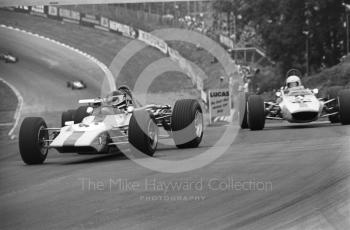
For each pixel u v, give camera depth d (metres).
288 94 58.69
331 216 21.41
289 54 155.12
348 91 56.94
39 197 27.36
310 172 30.14
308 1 142.12
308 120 56.19
